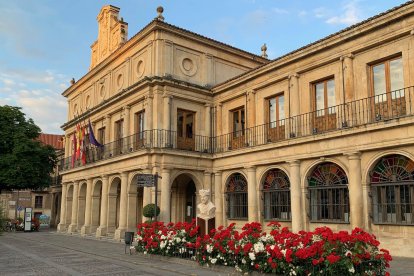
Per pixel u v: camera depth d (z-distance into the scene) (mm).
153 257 13562
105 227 23406
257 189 18688
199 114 22094
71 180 28938
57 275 10539
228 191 20812
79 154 27719
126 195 21609
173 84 20672
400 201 13234
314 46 16266
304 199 16219
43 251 16891
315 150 15711
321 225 15656
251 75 19609
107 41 27422
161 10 21109
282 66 18031
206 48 22688
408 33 13438
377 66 14641
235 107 21219
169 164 19812
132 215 21281
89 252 16062
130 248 15844
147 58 21531
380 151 13641
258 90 19766
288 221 17188
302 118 17078
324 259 7914
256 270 9477
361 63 14945
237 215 20156
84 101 29344
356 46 14930
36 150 33406
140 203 26188
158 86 20484
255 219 18469
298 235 8906
